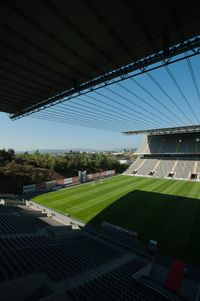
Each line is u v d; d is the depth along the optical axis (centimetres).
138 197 2908
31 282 776
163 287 1054
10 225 1606
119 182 4078
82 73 1552
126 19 1024
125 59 1362
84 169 5844
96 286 907
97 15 1003
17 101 2134
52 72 1534
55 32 1118
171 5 923
